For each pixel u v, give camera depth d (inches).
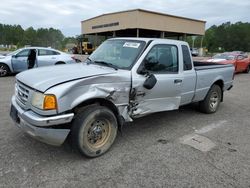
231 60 613.6
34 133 129.0
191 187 122.6
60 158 144.6
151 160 147.1
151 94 171.0
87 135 141.4
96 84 139.8
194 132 196.1
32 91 132.0
